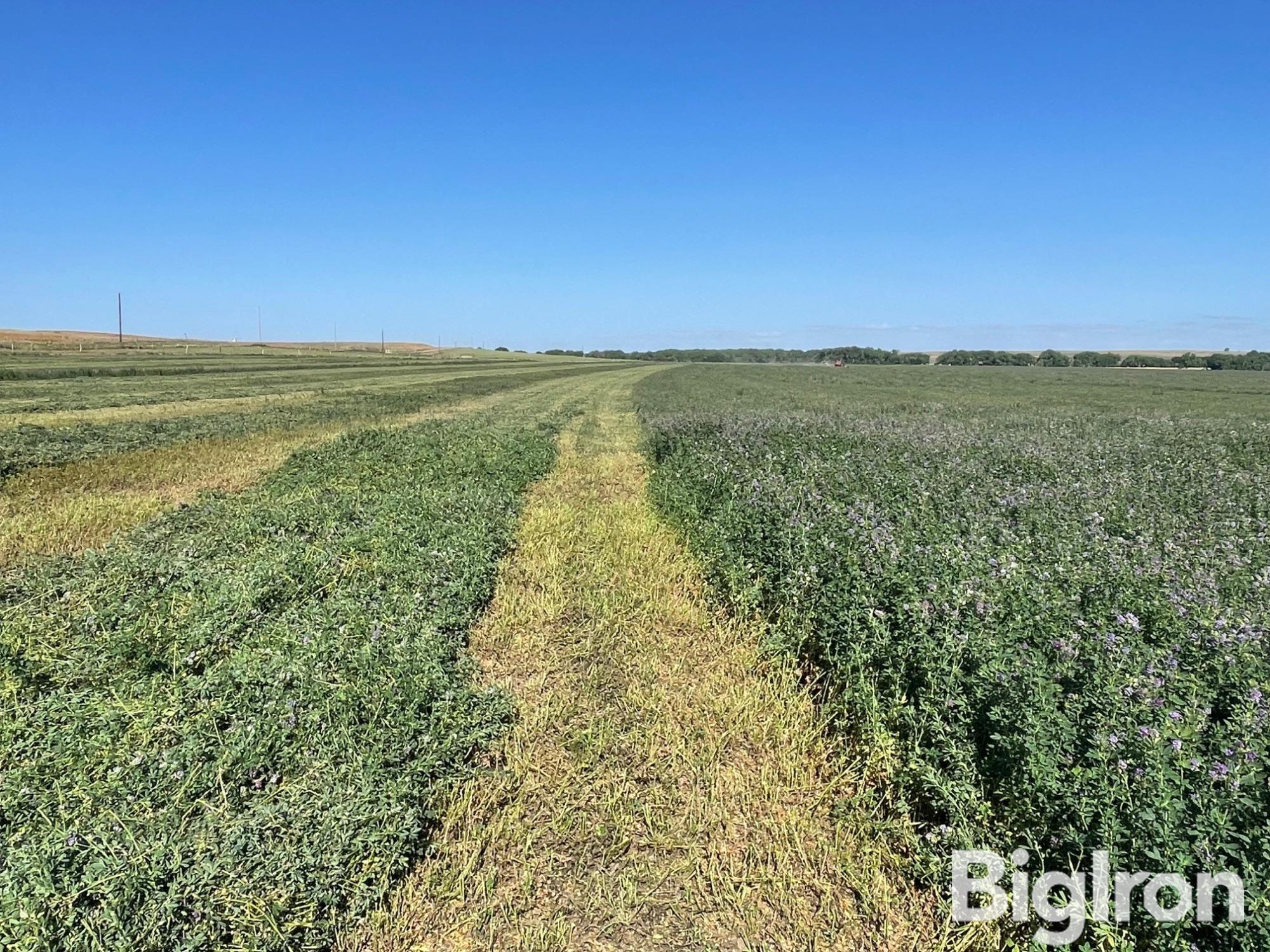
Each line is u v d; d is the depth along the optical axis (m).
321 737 5.10
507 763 5.38
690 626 7.95
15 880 3.72
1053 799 4.07
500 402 40.97
